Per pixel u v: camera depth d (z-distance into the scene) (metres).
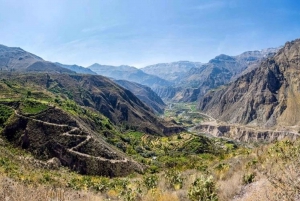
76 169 81.31
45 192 10.27
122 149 126.69
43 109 98.12
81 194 15.25
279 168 7.67
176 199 14.02
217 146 168.25
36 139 84.88
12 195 9.29
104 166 84.50
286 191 6.73
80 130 96.31
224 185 14.57
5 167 33.81
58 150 84.06
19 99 106.44
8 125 87.00
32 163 63.56
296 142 15.72
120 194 18.97
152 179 22.72
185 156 129.00
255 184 12.88
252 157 21.77
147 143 166.38
